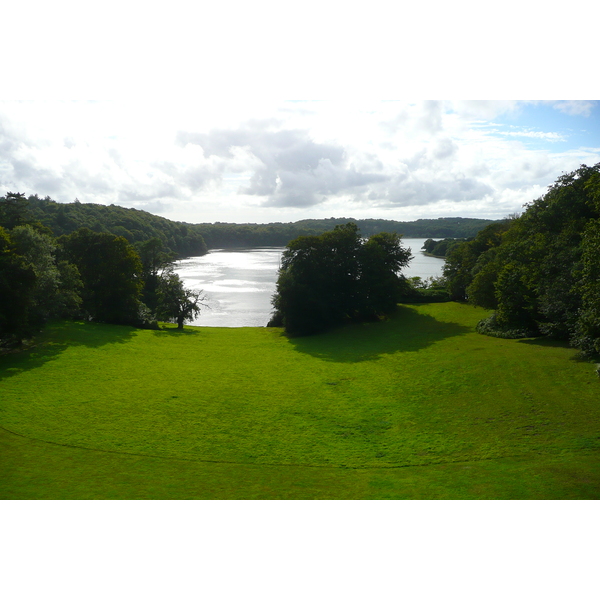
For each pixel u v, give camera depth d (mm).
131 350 47656
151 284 83000
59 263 54719
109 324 61000
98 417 27578
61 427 25609
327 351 50875
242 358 47688
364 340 56062
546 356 33906
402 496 16672
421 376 35688
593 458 18984
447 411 27531
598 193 26344
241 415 28578
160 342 53938
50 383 34000
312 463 21000
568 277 35562
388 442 23688
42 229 68625
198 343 55625
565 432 22078
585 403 24875
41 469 19875
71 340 47906
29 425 25609
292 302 62625
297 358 47406
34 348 43469
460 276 78000
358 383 35969
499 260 54250
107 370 39031
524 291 43281
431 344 48906
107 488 17828
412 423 26359
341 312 66812
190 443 23703
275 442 23891
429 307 74625
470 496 16281
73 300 54000
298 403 31062
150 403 30781
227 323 75500
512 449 21062
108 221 186625
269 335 63062
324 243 67188
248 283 114938
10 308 36625
